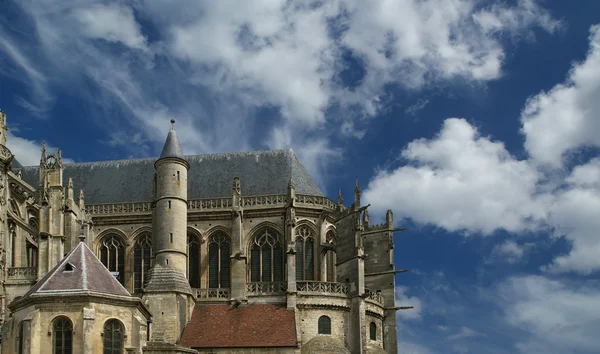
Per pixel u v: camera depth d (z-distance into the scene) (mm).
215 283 93438
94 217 96062
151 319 77188
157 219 89688
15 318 63906
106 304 63250
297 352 80188
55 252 80875
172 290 83688
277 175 99750
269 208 93938
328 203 96062
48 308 61969
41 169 83125
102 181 102438
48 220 81250
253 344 80875
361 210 90375
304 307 85812
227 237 94750
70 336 61688
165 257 87625
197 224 95188
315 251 94312
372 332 91188
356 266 88000
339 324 86312
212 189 99188
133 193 100188
